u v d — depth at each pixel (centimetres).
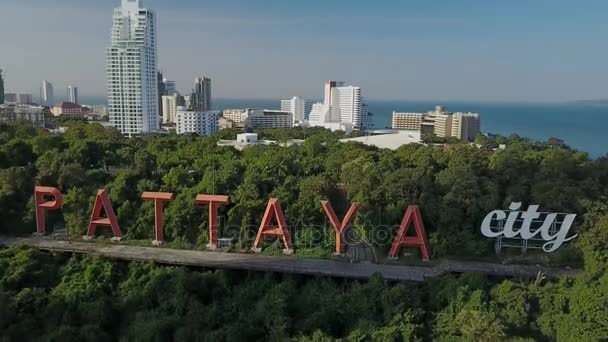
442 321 4469
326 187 6397
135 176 6906
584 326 4122
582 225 5459
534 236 5628
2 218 6341
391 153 8275
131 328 4588
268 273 5259
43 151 7619
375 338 4300
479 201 5809
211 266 5388
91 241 6078
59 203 6172
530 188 6028
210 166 7219
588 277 4541
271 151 8381
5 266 5284
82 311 4728
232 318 4712
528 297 4553
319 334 4278
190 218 6191
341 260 5575
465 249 5638
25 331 4475
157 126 18175
